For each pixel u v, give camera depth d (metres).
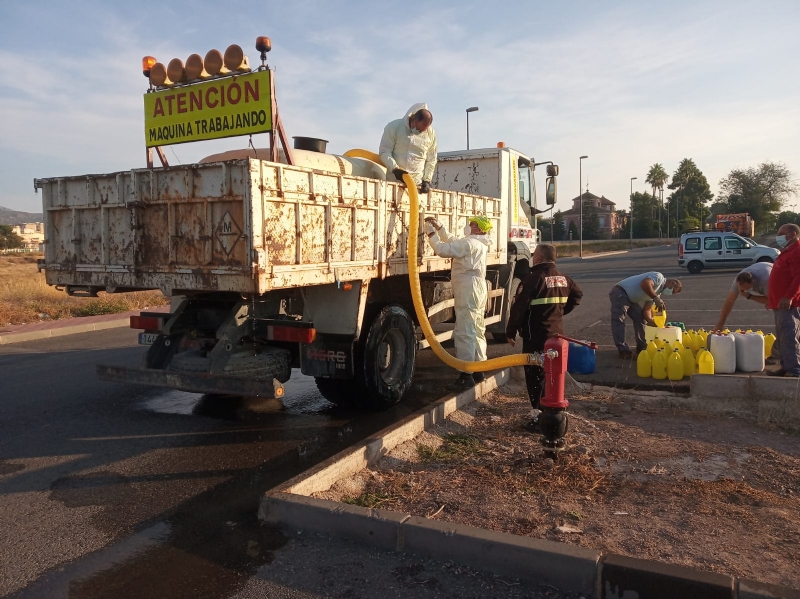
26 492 4.29
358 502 3.83
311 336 5.28
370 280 6.02
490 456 4.63
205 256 4.77
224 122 5.34
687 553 3.10
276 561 3.25
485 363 5.34
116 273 5.33
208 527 3.69
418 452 4.78
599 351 8.49
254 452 5.09
